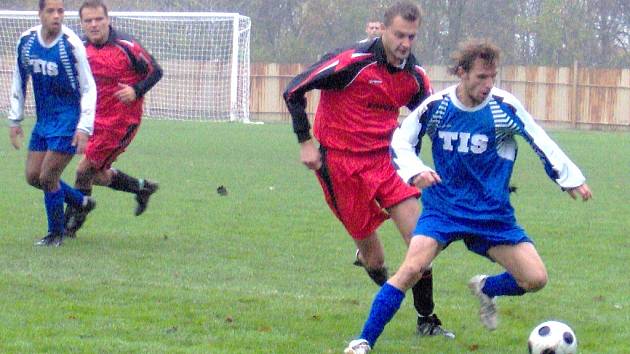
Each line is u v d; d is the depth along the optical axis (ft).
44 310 31.83
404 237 31.45
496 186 27.61
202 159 93.76
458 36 225.15
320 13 232.32
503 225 27.68
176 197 65.05
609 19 233.96
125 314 31.71
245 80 167.84
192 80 169.17
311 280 38.88
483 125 27.27
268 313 32.60
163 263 41.45
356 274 40.45
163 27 167.94
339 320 31.99
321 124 32.60
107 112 46.88
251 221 55.21
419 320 30.81
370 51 31.40
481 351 28.78
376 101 31.81
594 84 181.68
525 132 27.20
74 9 210.79
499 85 185.57
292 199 65.67
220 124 157.69
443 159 27.94
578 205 66.74
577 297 36.86
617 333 31.40
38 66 41.96
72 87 42.34
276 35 239.50
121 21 166.71
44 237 45.75
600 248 48.93
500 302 35.65
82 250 43.83
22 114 44.04
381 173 31.86
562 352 25.94
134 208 59.21
